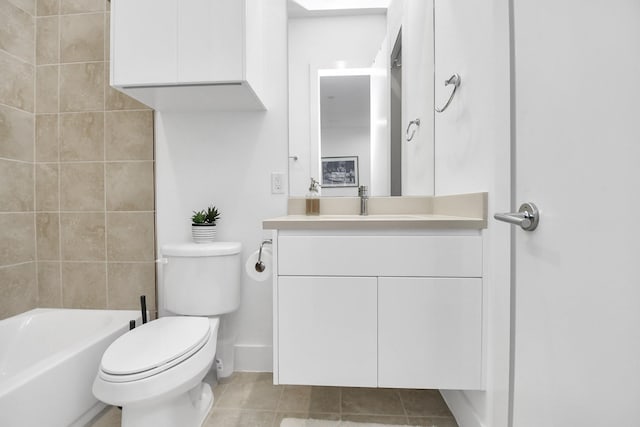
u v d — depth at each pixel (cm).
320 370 99
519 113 79
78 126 162
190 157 157
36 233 163
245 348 156
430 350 97
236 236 156
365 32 155
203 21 117
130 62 119
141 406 91
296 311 99
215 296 134
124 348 97
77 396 110
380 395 136
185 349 98
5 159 152
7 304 153
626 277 50
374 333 98
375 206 154
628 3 49
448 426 117
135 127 159
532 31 73
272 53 154
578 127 59
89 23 162
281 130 155
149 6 118
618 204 51
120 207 160
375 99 155
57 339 145
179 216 157
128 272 161
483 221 96
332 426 116
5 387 88
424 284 97
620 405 51
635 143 48
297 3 156
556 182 65
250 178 156
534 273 73
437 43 143
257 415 122
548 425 68
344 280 98
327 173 156
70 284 164
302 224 98
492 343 93
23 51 159
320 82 156
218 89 125
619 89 50
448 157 131
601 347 55
